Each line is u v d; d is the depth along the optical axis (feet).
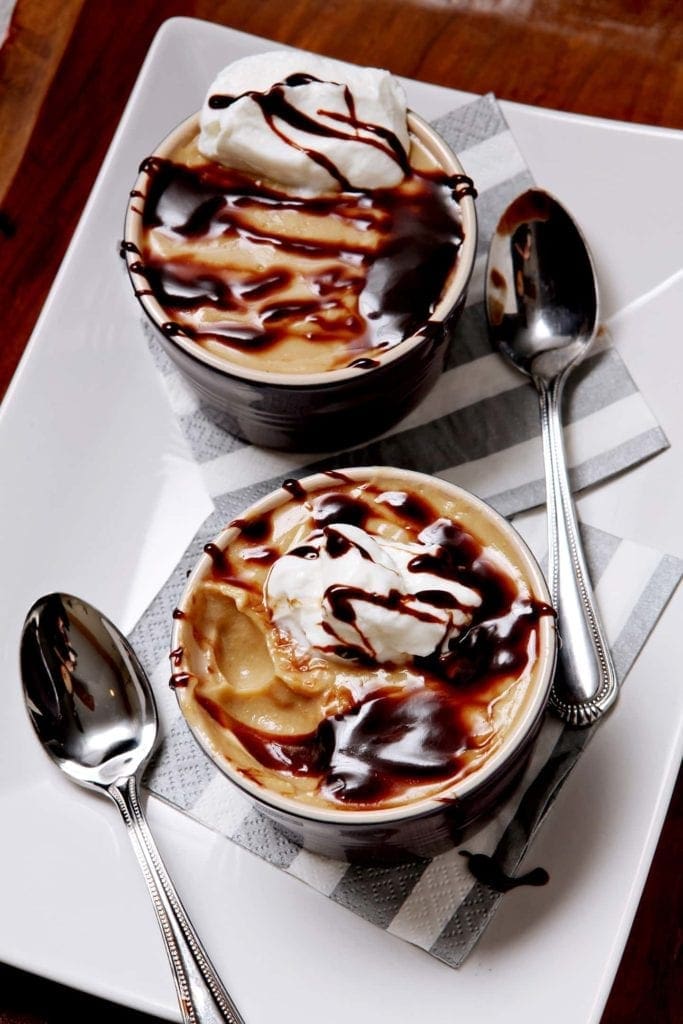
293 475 2.29
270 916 2.12
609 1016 2.19
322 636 2.05
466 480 2.26
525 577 2.06
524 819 2.11
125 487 2.30
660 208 2.32
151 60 2.43
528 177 2.36
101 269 2.38
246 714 2.06
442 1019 2.07
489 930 2.10
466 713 2.03
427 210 2.23
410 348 2.17
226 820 2.15
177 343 2.19
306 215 2.23
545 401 2.26
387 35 2.46
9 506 2.29
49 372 2.34
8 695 2.23
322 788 2.02
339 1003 2.09
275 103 2.22
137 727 2.18
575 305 2.29
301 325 2.20
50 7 2.48
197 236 2.24
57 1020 2.20
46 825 2.18
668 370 2.27
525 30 2.44
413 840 2.05
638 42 2.42
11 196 2.44
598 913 2.09
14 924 2.14
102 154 2.46
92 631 2.22
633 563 2.20
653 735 2.14
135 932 2.13
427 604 2.04
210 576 2.10
